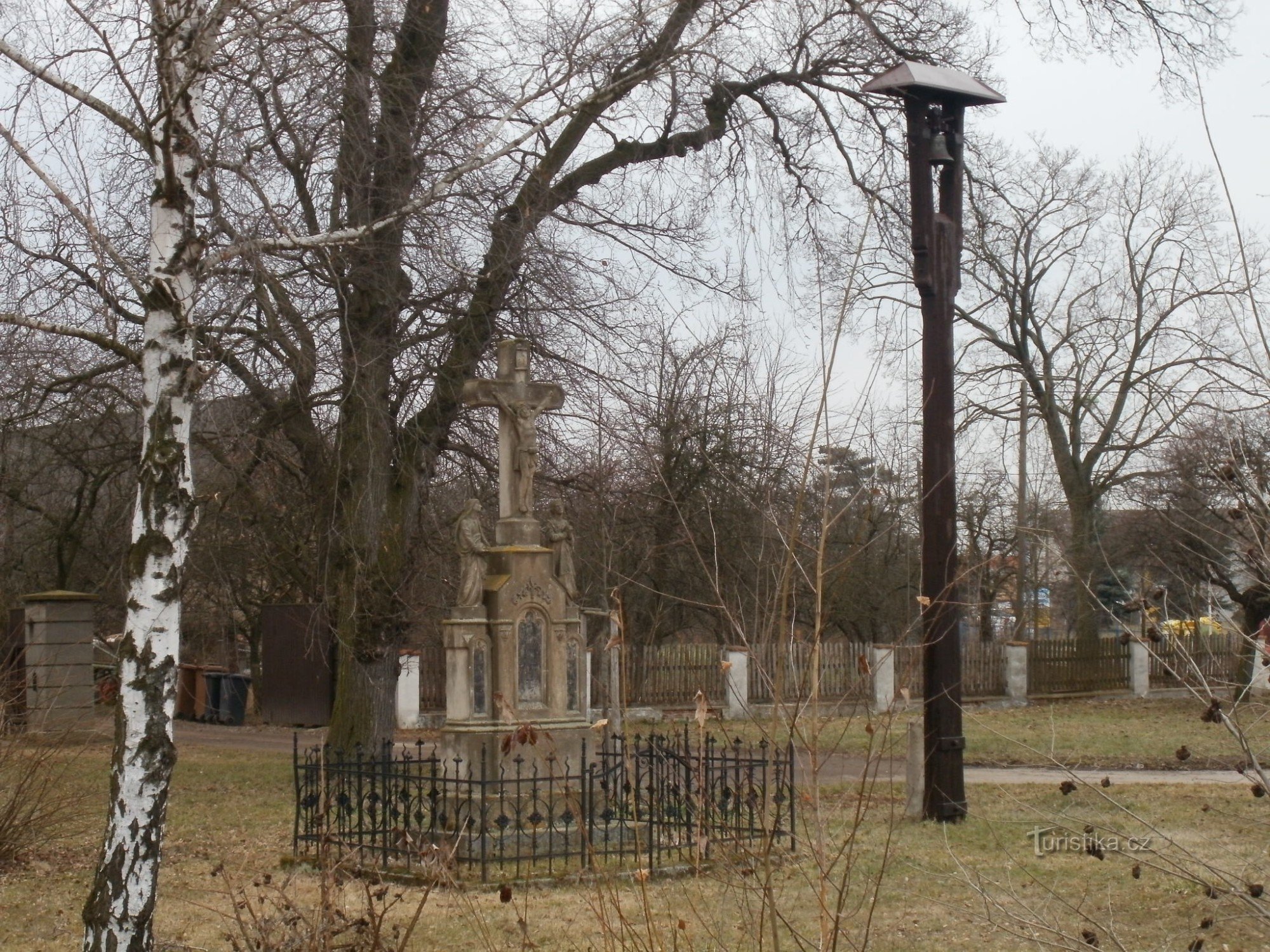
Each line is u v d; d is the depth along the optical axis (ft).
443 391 56.80
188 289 24.63
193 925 30.63
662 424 74.33
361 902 31.86
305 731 92.12
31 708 42.42
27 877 36.42
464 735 39.73
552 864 34.47
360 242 47.60
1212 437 28.58
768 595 23.53
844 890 18.34
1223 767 64.28
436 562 66.69
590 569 71.97
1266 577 18.74
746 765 33.37
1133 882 33.55
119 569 63.57
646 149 60.70
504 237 51.90
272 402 53.88
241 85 37.14
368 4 44.14
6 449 61.16
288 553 68.44
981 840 39.63
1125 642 97.04
